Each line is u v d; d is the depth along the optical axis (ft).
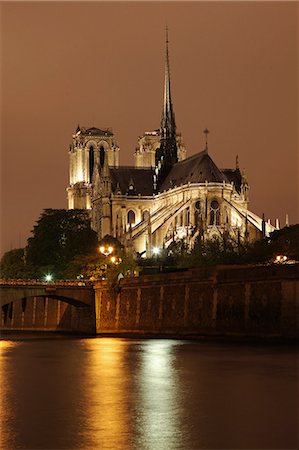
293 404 228.22
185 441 186.19
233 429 196.85
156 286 537.24
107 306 609.01
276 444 183.01
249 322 434.71
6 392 258.37
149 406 228.84
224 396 243.60
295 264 402.11
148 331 542.98
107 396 248.11
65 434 193.47
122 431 195.93
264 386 262.06
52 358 372.99
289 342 401.49
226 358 345.51
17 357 381.81
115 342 485.97
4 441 187.83
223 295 460.14
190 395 247.29
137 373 305.12
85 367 329.52
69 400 240.53
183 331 499.92
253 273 432.25
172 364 331.36
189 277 494.59
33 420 209.87
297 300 399.44
